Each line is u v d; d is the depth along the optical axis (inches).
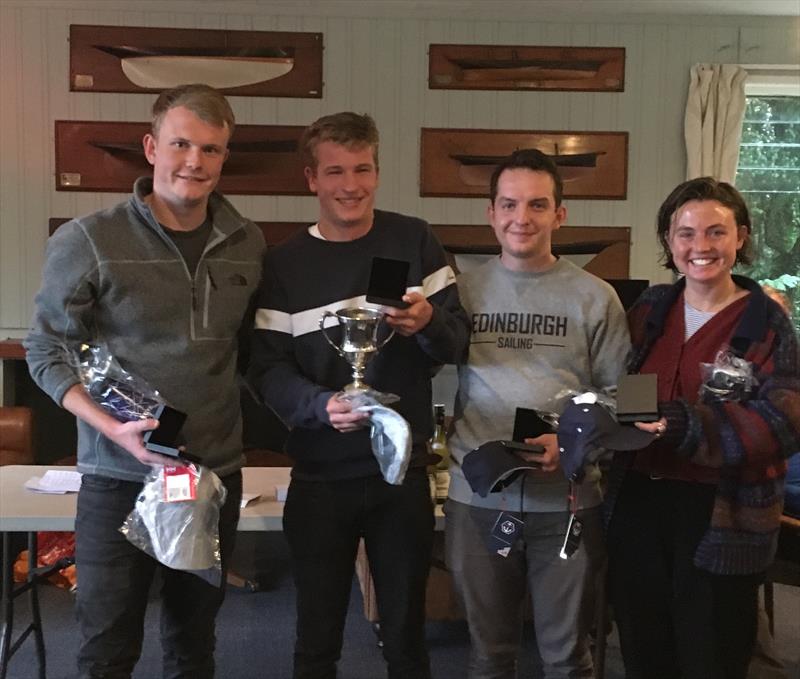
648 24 173.5
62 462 151.5
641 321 73.4
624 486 70.1
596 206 176.4
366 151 71.4
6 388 164.2
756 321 66.1
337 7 168.7
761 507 65.2
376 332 69.9
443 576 111.6
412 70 172.2
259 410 131.0
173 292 68.6
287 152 170.9
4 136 169.3
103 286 66.9
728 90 173.0
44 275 67.6
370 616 112.7
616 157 175.0
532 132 174.1
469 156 173.3
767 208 183.9
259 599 131.8
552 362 73.6
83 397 66.1
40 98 169.0
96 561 68.4
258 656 111.2
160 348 68.4
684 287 71.9
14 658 108.9
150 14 168.6
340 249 73.4
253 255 74.4
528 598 111.9
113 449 68.2
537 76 173.0
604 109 175.0
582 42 173.5
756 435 62.3
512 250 73.5
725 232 67.3
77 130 169.5
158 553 65.9
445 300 74.1
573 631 73.8
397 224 74.9
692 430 63.1
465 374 76.4
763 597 118.5
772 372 65.1
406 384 73.2
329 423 67.0
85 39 168.1
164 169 66.9
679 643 67.5
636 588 69.2
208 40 168.9
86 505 69.2
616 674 105.6
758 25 174.2
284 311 73.1
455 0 165.0
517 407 72.4
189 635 73.1
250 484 94.7
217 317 70.5
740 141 178.5
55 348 67.3
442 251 76.5
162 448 63.6
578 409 66.0
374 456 71.2
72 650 111.7
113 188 171.2
